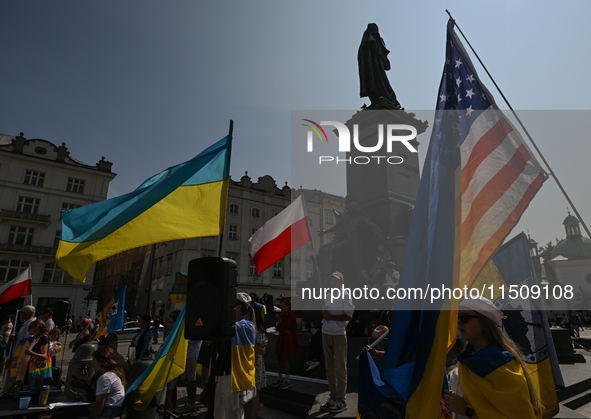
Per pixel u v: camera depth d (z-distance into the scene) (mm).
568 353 8586
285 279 41281
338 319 4598
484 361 1861
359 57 14195
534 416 1731
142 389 4059
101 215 4168
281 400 5941
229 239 39250
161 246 40812
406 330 2566
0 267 35750
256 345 4602
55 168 39500
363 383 2932
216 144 4551
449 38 4031
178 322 4320
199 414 5996
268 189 43688
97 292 58094
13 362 6770
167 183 4391
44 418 5410
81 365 6348
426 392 2305
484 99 4078
